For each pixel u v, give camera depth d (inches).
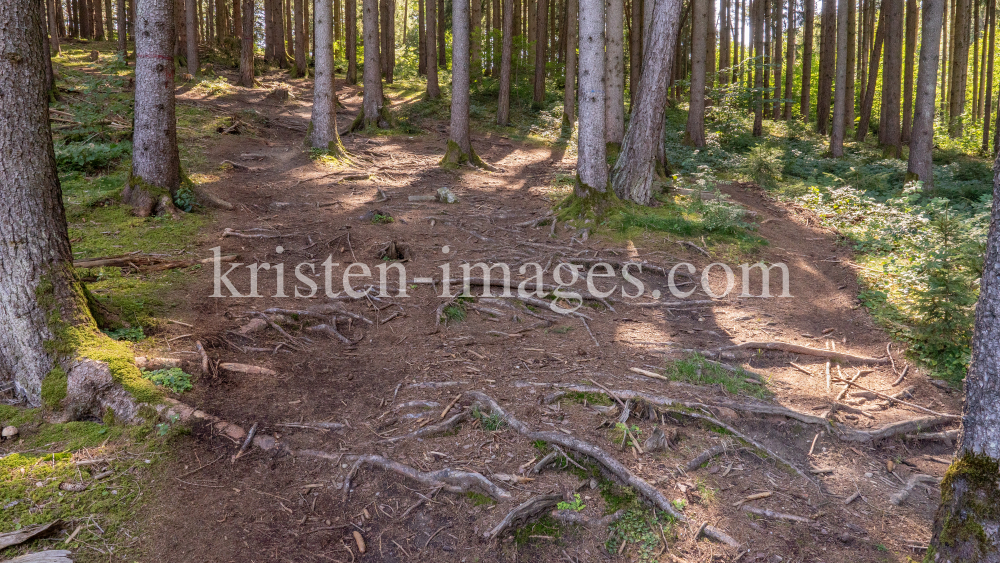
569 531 157.9
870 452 201.0
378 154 690.8
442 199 504.1
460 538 154.6
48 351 191.6
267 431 187.6
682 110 1197.1
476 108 1048.8
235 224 396.5
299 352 243.0
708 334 283.9
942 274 271.3
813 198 582.2
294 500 164.6
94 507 150.6
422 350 250.1
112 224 365.1
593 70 443.5
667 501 163.5
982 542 126.3
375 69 836.0
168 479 163.9
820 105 1141.1
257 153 607.5
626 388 215.9
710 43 1154.0
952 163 823.7
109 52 1211.9
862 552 154.9
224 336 240.7
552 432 187.0
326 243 377.4
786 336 287.1
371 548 152.0
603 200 454.0
